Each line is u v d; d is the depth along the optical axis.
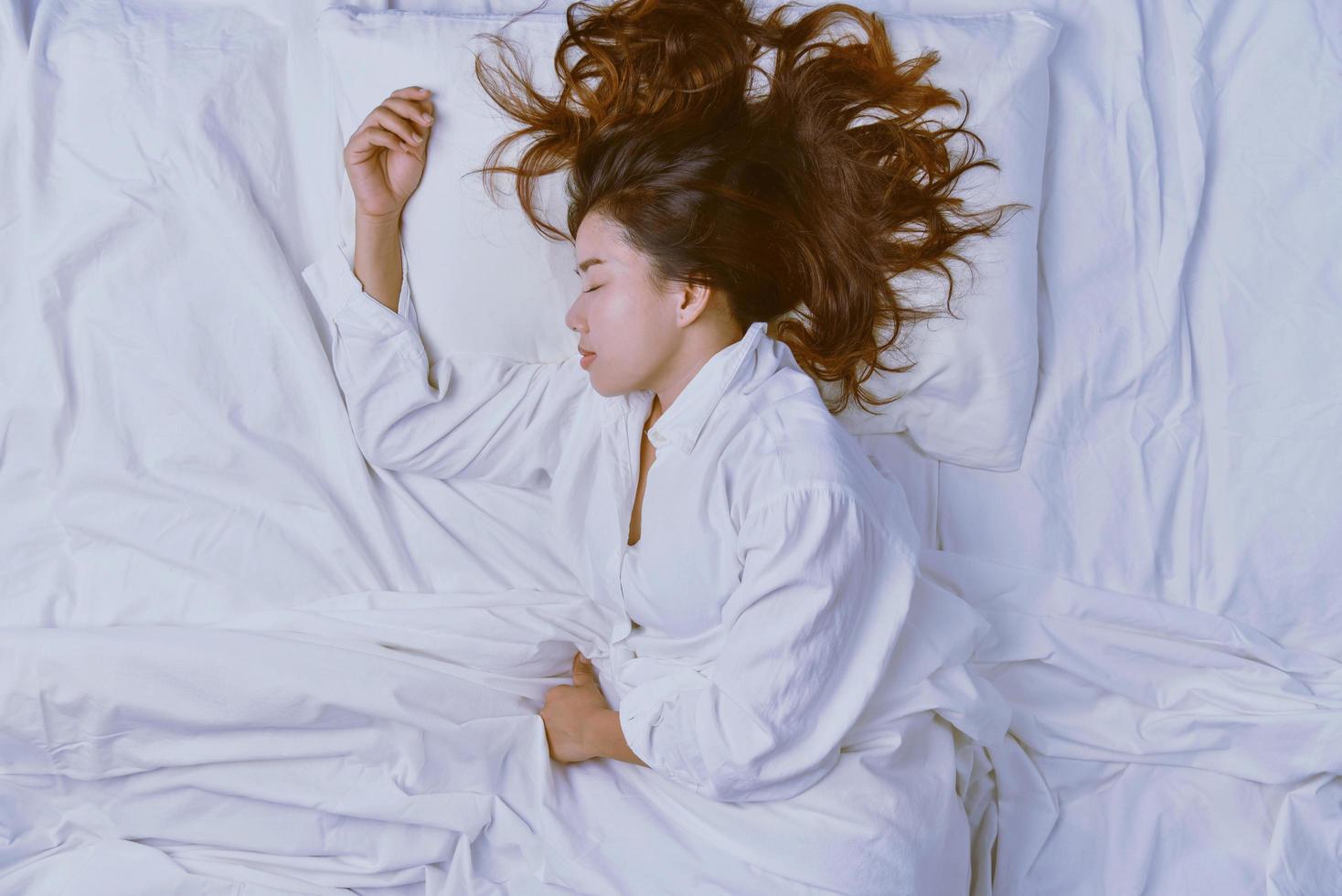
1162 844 1.08
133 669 0.91
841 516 0.84
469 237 1.03
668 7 0.97
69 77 1.08
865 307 0.99
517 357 1.08
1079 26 1.14
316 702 0.92
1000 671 1.11
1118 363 1.13
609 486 0.98
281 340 1.08
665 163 0.88
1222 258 1.15
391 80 1.04
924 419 1.10
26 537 1.04
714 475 0.88
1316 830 1.05
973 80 1.04
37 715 0.91
